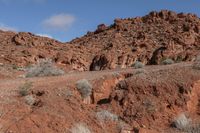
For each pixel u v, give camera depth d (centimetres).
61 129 1190
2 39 6438
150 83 1578
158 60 3819
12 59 4750
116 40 7288
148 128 1346
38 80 2138
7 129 1103
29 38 6253
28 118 1192
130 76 1888
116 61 4409
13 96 1537
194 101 1525
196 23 7150
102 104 1524
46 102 1403
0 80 2384
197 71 1730
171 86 1555
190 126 1355
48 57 5150
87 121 1316
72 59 5084
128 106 1466
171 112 1446
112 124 1343
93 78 1883
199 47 4659
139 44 6262
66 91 1587
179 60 3512
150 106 1445
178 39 5734
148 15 8712
